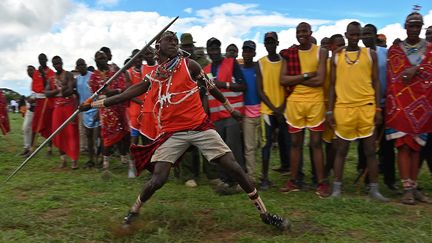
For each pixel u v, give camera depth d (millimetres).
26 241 3969
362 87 5348
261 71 6051
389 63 5449
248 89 6184
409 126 5262
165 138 4246
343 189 6168
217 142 4234
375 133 5480
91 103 4574
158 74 4250
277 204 5262
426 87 5234
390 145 5992
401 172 5383
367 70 5355
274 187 6324
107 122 7070
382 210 4891
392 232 4199
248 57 6188
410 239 4031
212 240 4098
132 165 6957
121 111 7129
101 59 7211
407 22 5211
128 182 6484
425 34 6496
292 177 5973
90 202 5258
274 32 6016
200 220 4555
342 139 5496
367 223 4484
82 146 9336
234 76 6074
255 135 6293
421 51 5242
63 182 6477
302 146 5984
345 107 5402
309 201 5402
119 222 4398
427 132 5285
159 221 4496
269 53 6051
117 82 7090
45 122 8852
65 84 7629
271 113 6039
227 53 7852
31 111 9109
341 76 5441
